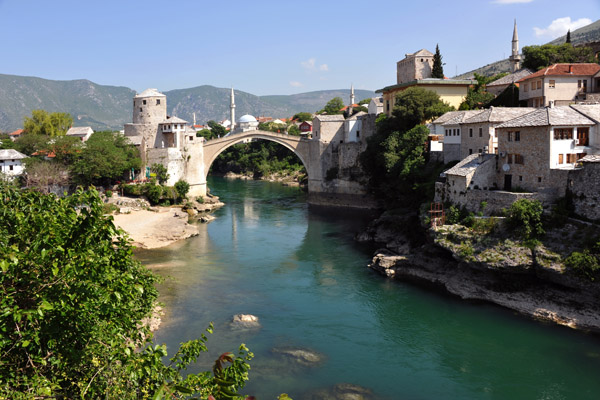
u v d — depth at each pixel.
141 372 16.50
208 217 92.94
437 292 49.78
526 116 53.28
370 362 35.75
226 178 184.25
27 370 16.36
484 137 62.91
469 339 39.28
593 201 45.09
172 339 38.66
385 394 31.61
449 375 34.00
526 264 45.09
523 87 80.81
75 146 93.44
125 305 20.41
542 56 93.00
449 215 55.88
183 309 45.41
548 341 38.50
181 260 62.47
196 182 108.50
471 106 90.75
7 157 89.38
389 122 92.75
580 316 41.41
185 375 32.47
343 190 112.31
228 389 15.48
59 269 16.52
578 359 35.75
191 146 107.19
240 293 50.06
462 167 57.09
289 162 180.12
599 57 94.75
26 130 134.50
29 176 84.56
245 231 81.62
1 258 15.12
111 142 97.06
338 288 51.62
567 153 49.91
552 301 43.84
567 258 43.25
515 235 47.44
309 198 118.69
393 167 84.00
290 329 41.25
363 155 96.75
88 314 16.91
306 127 174.88
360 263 61.00
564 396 31.41
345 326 41.97
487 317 43.31
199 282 53.47
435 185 62.28
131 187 94.38
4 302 14.68
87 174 89.31
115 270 18.53
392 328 41.53
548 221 46.94
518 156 52.78
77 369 17.19
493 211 51.97
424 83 91.88
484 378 33.59
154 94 110.88
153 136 110.56
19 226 17.70
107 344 17.73
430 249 55.56
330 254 65.62
